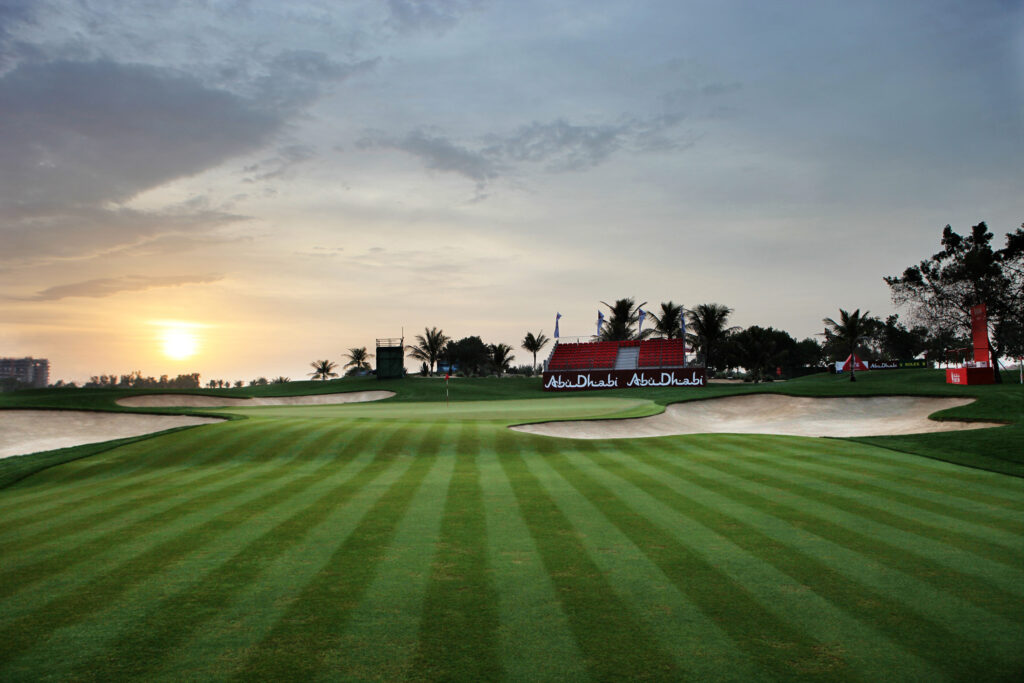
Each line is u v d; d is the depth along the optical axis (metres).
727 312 83.75
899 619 7.14
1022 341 60.75
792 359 128.25
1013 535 10.54
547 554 9.73
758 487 14.94
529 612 7.45
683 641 6.64
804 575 8.63
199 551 9.99
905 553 9.57
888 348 119.25
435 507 13.16
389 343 82.12
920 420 32.75
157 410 38.12
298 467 19.06
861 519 11.70
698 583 8.38
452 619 7.26
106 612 7.54
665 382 68.56
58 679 5.93
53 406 37.06
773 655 6.29
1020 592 7.93
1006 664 6.05
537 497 14.12
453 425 26.91
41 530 11.55
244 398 60.69
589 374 70.44
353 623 7.17
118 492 15.48
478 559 9.51
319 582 8.52
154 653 6.45
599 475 17.12
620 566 9.11
